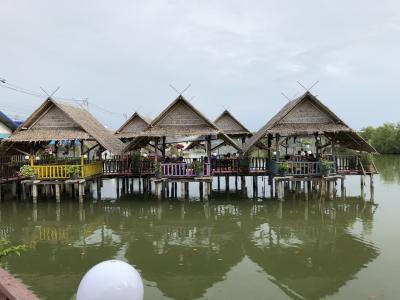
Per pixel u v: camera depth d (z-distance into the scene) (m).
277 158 21.50
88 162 22.78
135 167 23.44
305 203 21.27
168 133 20.75
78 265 11.56
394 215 17.91
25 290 3.34
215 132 20.75
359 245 12.95
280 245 13.29
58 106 20.66
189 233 15.34
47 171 20.61
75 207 20.72
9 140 20.14
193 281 10.07
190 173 21.19
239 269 10.93
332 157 22.30
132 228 16.30
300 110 21.53
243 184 24.77
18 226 16.88
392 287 9.33
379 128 78.25
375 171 22.95
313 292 9.14
